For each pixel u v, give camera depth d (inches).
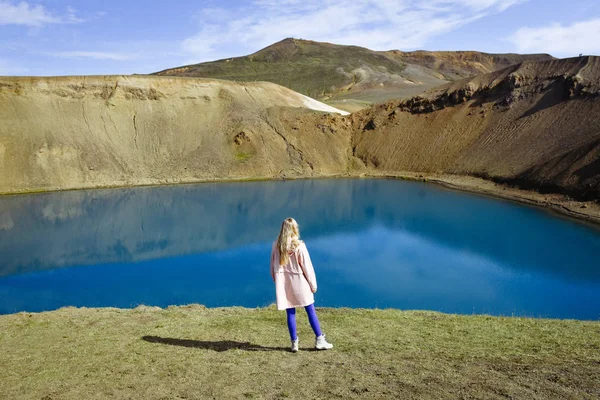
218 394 218.2
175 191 2198.6
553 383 221.1
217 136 2864.2
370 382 225.9
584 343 315.0
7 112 2556.6
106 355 290.8
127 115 2844.5
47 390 233.1
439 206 1696.6
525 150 2098.9
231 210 1702.8
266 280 880.9
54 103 2723.9
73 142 2544.3
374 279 859.4
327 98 6481.3
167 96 3006.9
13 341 341.4
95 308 522.0
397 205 1731.1
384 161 2746.1
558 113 2198.6
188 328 363.9
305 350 288.7
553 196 1649.9
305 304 274.4
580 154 1711.4
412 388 216.8
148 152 2694.4
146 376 247.4
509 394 207.3
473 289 792.9
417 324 388.2
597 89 2119.8
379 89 6761.8
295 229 271.1
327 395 211.8
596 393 207.3
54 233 1373.0
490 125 2500.0
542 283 822.5
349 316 422.9
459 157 2444.6
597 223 1328.7
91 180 2390.5
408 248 1101.7
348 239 1205.1
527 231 1266.0
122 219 1568.7
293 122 2970.0
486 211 1566.2
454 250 1074.1
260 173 2657.5
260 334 339.6
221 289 830.5
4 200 1983.3
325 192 2101.4
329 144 2898.6
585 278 848.9
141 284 879.1
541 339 329.7
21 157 2361.0
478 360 265.9
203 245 1196.5
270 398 211.2
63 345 322.0
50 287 877.2
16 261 1075.3
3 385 242.4
